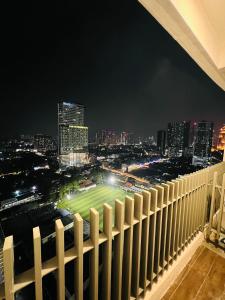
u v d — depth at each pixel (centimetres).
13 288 98
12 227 1720
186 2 194
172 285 219
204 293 208
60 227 110
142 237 178
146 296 188
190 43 244
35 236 102
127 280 165
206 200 298
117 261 153
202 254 272
